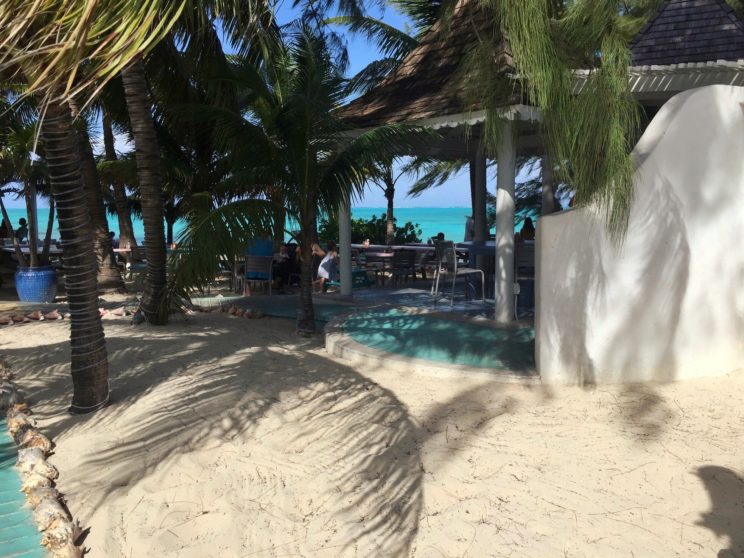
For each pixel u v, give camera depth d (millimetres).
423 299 11406
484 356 6977
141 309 9430
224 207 7934
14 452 4914
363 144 7938
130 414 5508
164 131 13891
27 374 6883
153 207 9141
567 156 5340
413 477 4363
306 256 8820
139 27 2428
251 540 3664
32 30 2473
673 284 5824
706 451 4488
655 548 3486
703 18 9062
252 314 10289
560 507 3916
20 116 10836
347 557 3498
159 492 4180
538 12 4930
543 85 5078
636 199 5691
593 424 5066
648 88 7469
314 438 5027
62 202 5418
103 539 3672
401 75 10406
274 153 8352
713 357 5949
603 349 5875
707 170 5809
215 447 4844
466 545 3574
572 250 5836
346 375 6633
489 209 21062
